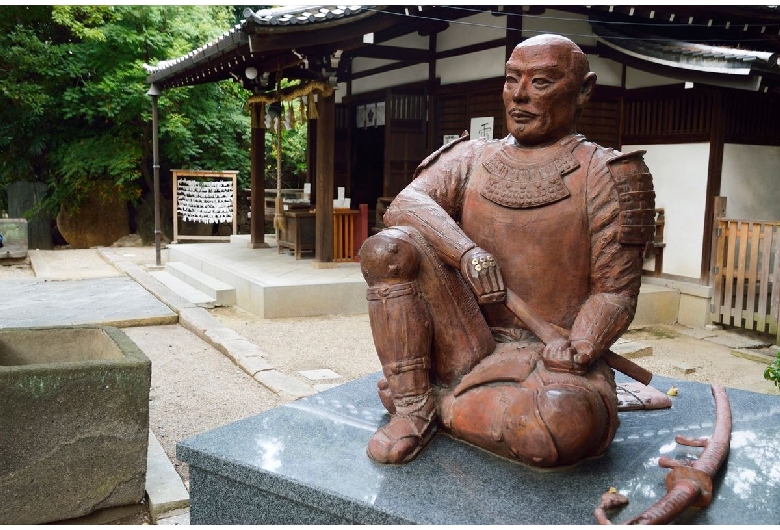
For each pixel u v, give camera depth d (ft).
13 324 24.26
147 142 53.67
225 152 56.39
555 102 8.92
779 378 15.64
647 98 31.19
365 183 45.03
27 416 10.49
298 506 8.23
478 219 9.39
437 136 35.70
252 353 21.30
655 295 29.35
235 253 39.06
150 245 54.08
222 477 9.03
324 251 32.91
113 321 25.57
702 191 29.17
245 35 27.27
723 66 24.23
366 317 28.71
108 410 11.09
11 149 53.36
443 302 9.13
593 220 8.82
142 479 11.46
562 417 7.70
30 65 47.32
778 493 7.85
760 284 26.37
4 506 10.41
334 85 31.48
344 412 10.48
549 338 8.59
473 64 32.81
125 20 50.31
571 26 30.37
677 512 6.84
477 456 8.71
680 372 21.62
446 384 9.36
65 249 52.54
